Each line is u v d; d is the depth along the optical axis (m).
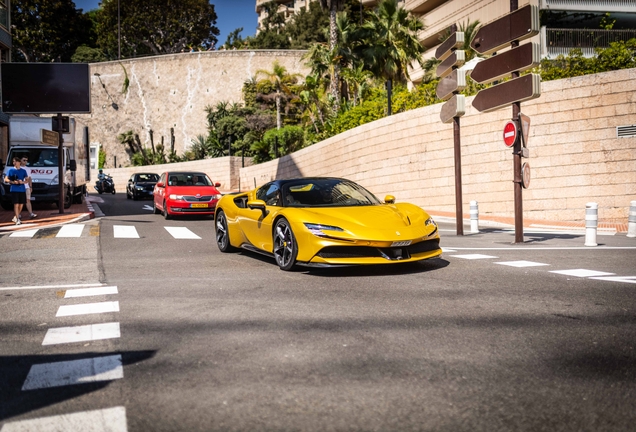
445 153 19.92
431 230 7.34
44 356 3.88
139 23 78.25
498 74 10.94
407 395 3.07
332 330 4.42
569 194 16.45
